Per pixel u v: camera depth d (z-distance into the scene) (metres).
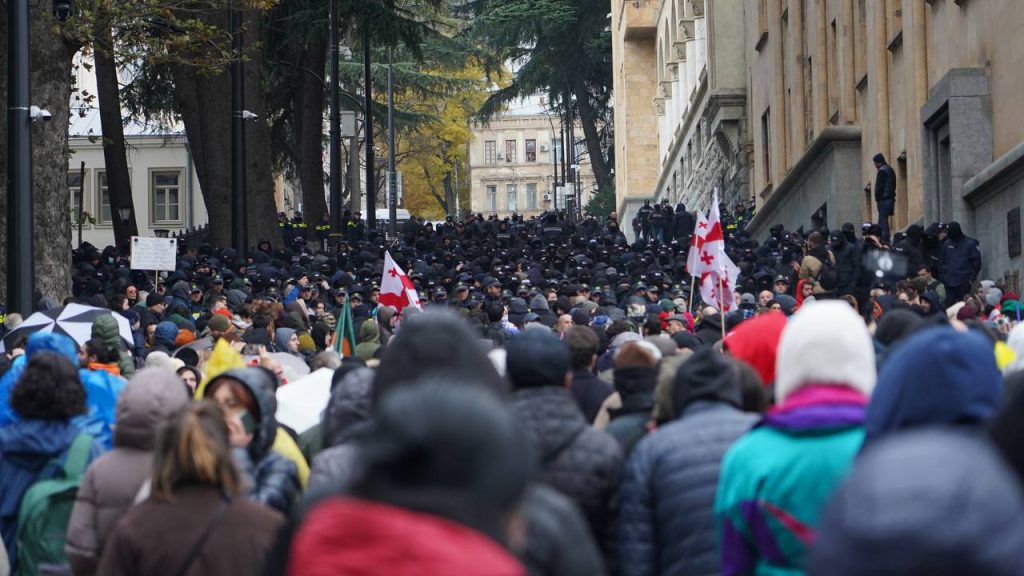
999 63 59.91
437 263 89.44
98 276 75.88
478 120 198.62
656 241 98.38
